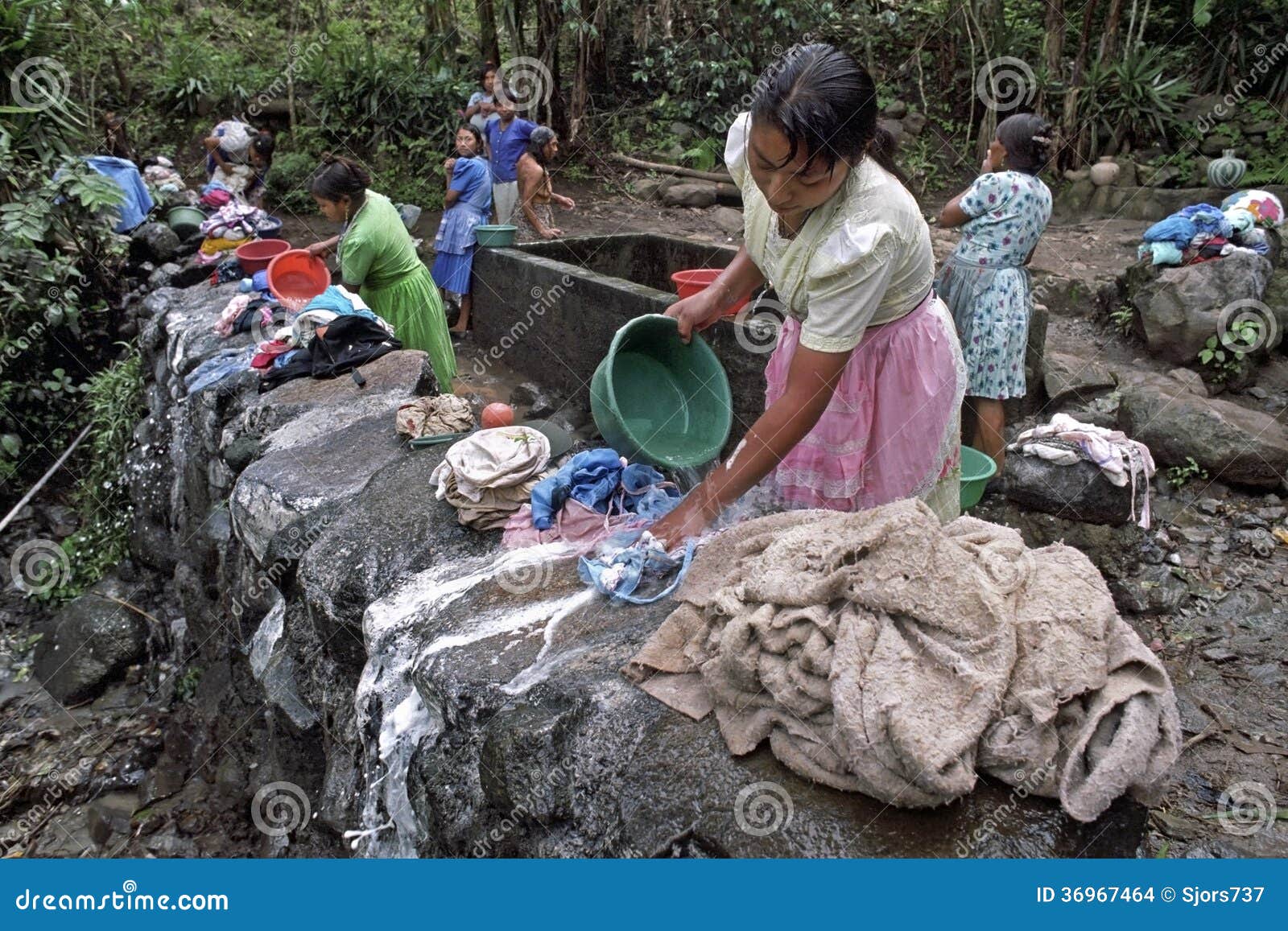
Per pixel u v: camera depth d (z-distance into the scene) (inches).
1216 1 398.0
